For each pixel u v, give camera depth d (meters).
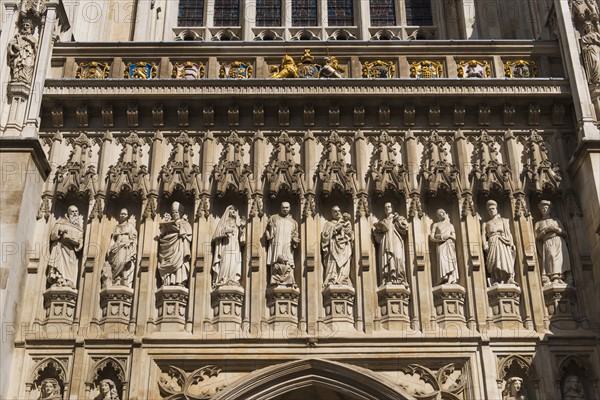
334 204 18.06
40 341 16.33
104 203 17.91
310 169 18.23
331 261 17.14
